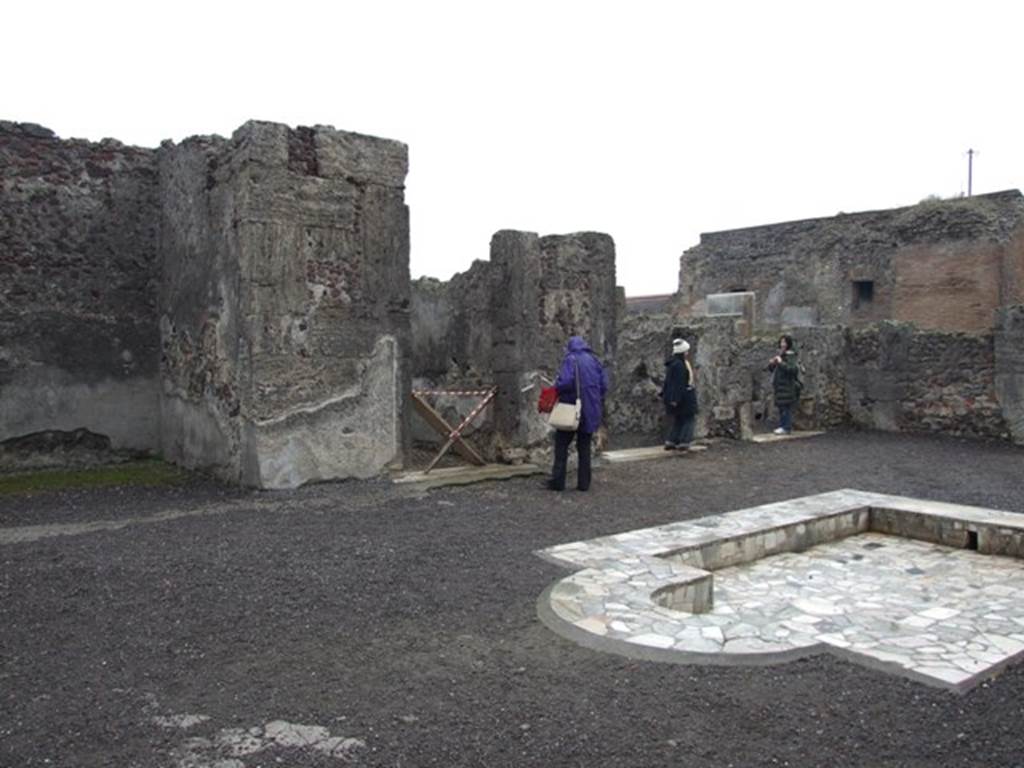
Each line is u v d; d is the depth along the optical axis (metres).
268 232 8.25
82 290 9.68
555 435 9.06
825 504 8.38
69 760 3.20
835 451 12.88
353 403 8.90
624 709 3.73
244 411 8.36
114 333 9.91
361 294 8.95
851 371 16.17
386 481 8.99
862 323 24.81
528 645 4.49
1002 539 7.33
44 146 9.45
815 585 6.37
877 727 3.59
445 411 11.73
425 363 12.37
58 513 7.40
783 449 13.08
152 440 10.20
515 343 10.13
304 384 8.52
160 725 3.50
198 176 9.09
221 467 8.88
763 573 6.74
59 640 4.44
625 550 6.43
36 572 5.58
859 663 4.34
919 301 23.45
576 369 8.83
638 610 5.03
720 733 3.52
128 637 4.50
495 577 5.71
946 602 5.87
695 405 12.47
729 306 19.05
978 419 14.54
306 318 8.54
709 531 7.12
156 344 10.20
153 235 10.18
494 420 10.38
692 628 4.76
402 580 5.60
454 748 3.35
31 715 3.58
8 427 9.23
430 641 4.54
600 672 4.14
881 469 11.10
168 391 9.97
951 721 3.66
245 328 8.23
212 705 3.71
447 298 11.88
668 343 14.02
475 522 7.37
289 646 4.43
